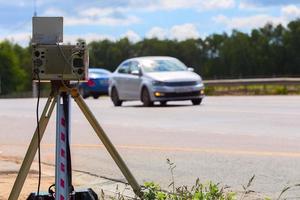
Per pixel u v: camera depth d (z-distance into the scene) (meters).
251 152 9.40
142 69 21.45
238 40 112.81
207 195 5.41
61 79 4.80
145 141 11.28
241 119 14.83
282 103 20.53
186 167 8.38
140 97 21.36
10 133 13.51
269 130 12.25
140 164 8.73
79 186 7.43
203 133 12.21
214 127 13.28
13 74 106.00
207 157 9.12
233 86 37.50
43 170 8.43
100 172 8.28
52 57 4.79
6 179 7.68
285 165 8.18
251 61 111.75
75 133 13.16
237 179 7.43
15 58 106.88
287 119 14.38
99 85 32.88
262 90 33.69
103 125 14.54
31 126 15.08
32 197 5.11
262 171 7.84
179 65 21.83
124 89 22.30
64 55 4.79
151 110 18.83
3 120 17.03
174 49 112.31
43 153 10.12
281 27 110.19
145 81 21.00
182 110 18.31
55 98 4.91
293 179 7.29
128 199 6.32
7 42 108.69
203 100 24.25
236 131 12.31
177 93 20.50
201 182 7.32
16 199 4.84
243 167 8.17
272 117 15.03
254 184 7.09
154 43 109.56
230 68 112.50
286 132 11.80
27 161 4.88
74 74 4.80
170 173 7.99
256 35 112.38
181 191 5.69
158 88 20.45
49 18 4.83
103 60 96.69
